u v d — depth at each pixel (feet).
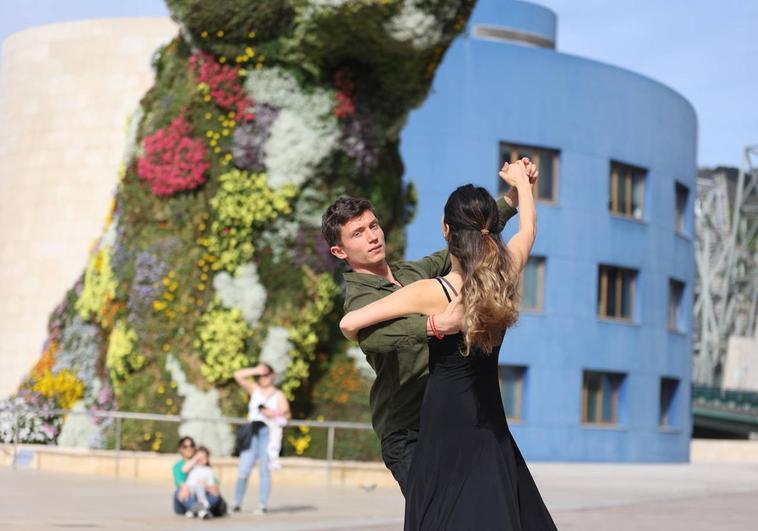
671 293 132.57
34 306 100.63
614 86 122.11
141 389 58.90
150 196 60.29
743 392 178.91
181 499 40.63
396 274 17.66
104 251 63.98
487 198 15.67
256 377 58.44
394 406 16.47
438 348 15.49
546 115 117.70
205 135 58.80
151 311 58.90
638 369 122.83
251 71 58.34
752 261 245.65
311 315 59.11
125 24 100.27
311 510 45.03
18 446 64.23
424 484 15.24
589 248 119.03
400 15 54.80
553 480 75.41
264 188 58.23
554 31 131.64
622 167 124.77
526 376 115.14
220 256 58.44
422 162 112.68
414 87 59.57
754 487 71.82
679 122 131.34
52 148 101.60
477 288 14.96
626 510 46.91
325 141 58.23
